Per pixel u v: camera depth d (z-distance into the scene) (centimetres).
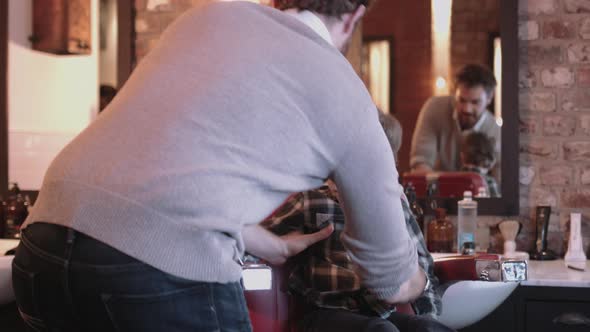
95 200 101
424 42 258
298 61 109
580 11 254
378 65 260
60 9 277
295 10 123
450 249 244
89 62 279
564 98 255
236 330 109
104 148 104
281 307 161
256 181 105
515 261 161
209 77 107
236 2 119
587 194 253
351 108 110
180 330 103
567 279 207
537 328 210
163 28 275
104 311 102
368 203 113
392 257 118
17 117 283
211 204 101
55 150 282
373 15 260
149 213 100
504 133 253
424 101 258
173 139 102
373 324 149
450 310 199
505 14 253
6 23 281
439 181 258
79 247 101
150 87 109
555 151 255
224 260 104
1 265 180
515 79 252
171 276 100
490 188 254
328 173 114
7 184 282
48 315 109
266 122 105
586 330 206
